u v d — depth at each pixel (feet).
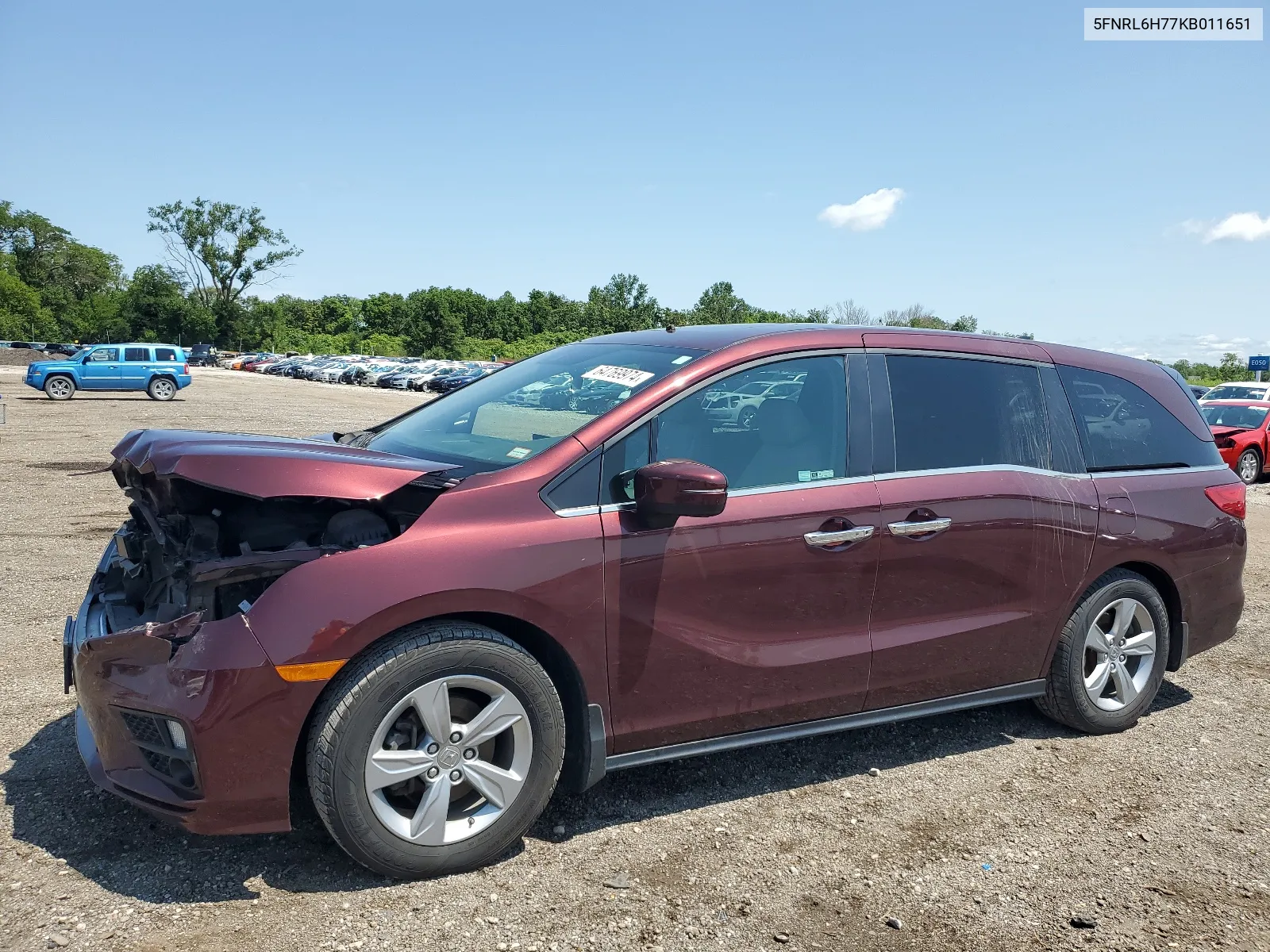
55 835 9.90
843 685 11.55
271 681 8.57
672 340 12.27
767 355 11.43
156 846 9.75
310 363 230.68
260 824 8.80
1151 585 14.12
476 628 9.39
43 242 425.28
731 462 10.94
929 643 12.05
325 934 8.38
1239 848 10.64
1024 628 12.91
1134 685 14.06
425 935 8.42
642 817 10.90
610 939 8.48
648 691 10.36
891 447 11.91
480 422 11.89
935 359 12.68
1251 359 116.16
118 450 10.93
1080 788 12.09
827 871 9.84
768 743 12.19
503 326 503.61
